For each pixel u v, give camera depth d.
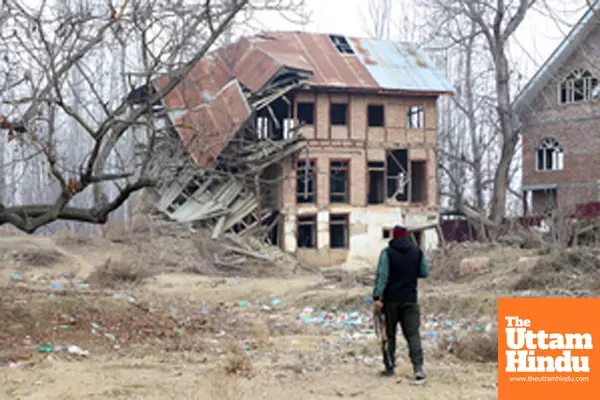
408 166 41.22
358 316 18.84
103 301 14.47
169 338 13.50
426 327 16.31
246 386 8.91
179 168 11.70
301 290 24.20
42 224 10.45
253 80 37.44
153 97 10.75
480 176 47.56
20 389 8.48
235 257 35.34
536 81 41.53
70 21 10.20
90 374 9.62
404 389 8.82
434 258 28.41
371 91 39.72
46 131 12.23
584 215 26.95
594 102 21.50
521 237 29.78
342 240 41.59
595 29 38.12
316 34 43.66
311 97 39.00
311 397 8.38
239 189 37.62
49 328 12.14
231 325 16.58
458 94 49.09
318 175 39.00
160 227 36.25
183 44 10.54
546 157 42.31
